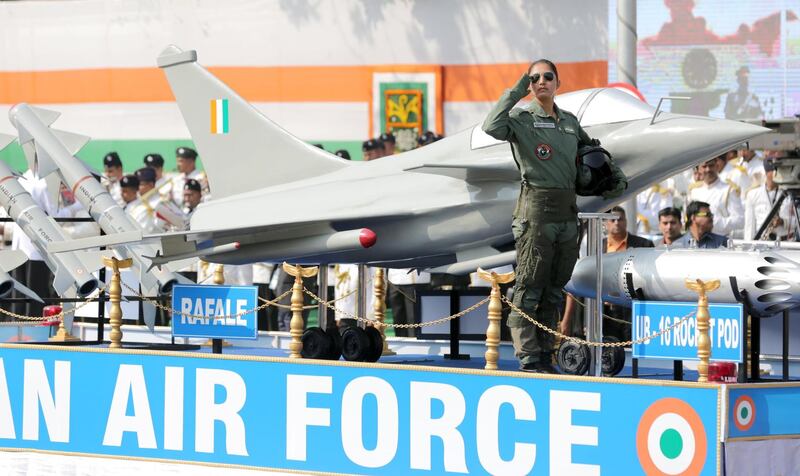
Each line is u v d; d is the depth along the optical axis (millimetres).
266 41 34594
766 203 25750
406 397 16469
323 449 17078
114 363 18766
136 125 35656
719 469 14359
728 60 38125
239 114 22578
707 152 17781
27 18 36406
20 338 25406
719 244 22250
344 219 19328
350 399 16875
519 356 17438
